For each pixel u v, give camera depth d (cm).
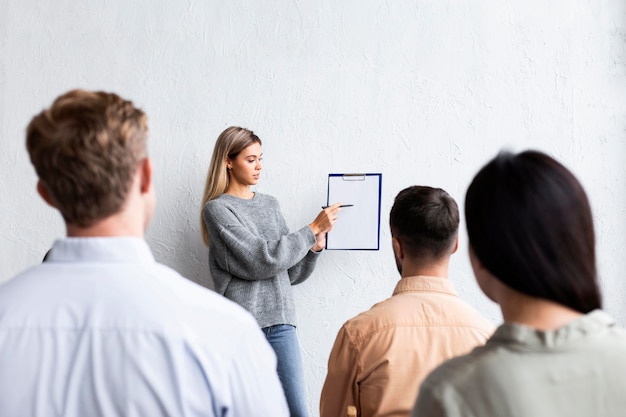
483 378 81
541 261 82
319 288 334
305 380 333
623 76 322
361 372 148
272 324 312
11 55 353
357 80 333
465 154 327
